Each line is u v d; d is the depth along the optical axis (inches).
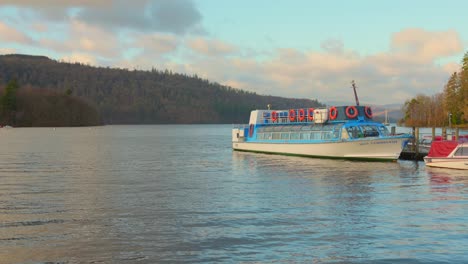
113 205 1082.7
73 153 2920.8
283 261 682.2
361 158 2123.5
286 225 885.2
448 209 1032.8
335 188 1346.0
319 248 741.3
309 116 2428.6
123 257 698.2
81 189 1337.4
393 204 1093.1
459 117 6382.9
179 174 1726.1
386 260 685.9
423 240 783.1
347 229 854.5
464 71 6023.6
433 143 1891.0
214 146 3912.4
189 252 721.6
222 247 746.8
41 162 2237.9
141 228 863.7
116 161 2325.3
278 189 1331.2
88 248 740.0
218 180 1542.8
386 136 2111.2
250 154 2716.5
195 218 944.3
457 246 750.5
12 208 1045.8
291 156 2449.6
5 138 5255.9
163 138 5816.9
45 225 885.8
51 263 670.5
